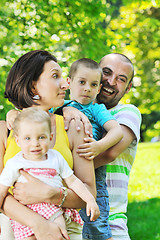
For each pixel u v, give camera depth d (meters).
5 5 8.00
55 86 2.72
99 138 3.34
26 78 2.71
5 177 2.52
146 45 15.81
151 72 18.16
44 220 2.46
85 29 8.20
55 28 8.04
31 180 2.50
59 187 2.56
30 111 2.53
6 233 2.73
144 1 8.88
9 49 7.98
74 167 2.74
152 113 22.61
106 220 3.27
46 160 2.55
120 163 3.58
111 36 8.51
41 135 2.48
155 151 15.41
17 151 2.65
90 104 3.41
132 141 3.56
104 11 8.34
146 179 10.58
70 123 2.81
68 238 2.46
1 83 7.74
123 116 3.55
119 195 3.54
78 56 8.46
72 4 7.98
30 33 7.44
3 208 2.55
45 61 2.74
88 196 2.57
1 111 7.63
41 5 7.73
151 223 7.07
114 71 3.72
